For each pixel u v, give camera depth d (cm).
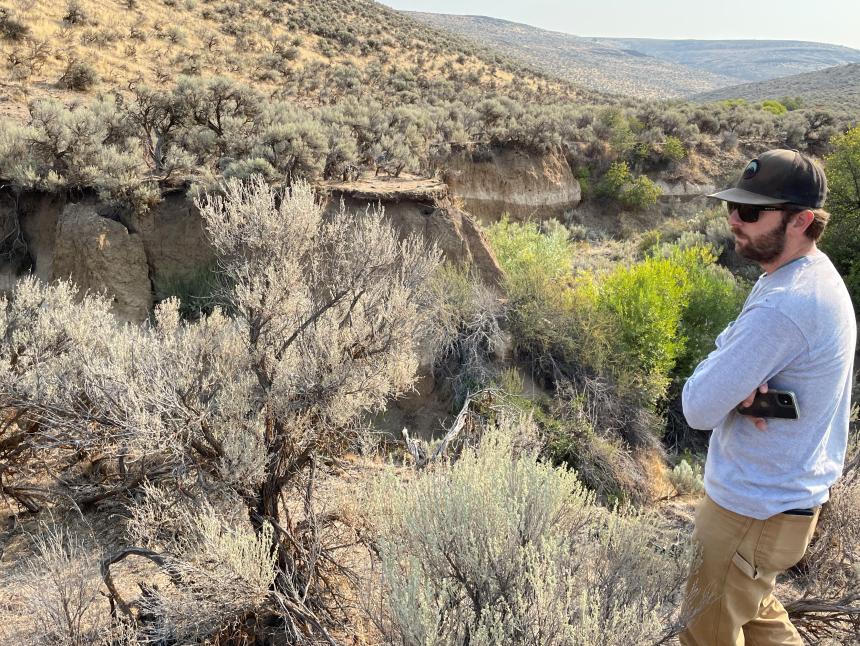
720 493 255
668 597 288
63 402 464
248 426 436
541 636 254
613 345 1345
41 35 3234
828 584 397
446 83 5444
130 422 405
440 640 257
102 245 1376
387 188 1569
